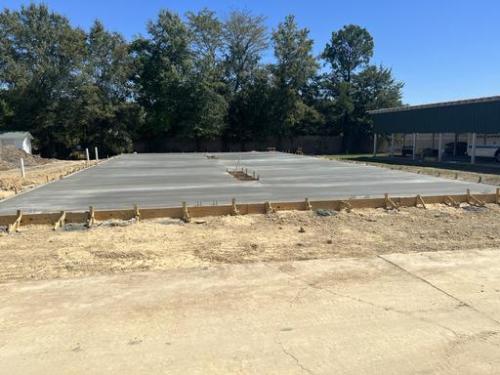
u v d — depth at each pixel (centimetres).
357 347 364
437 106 2845
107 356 350
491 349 362
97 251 652
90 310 436
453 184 1348
